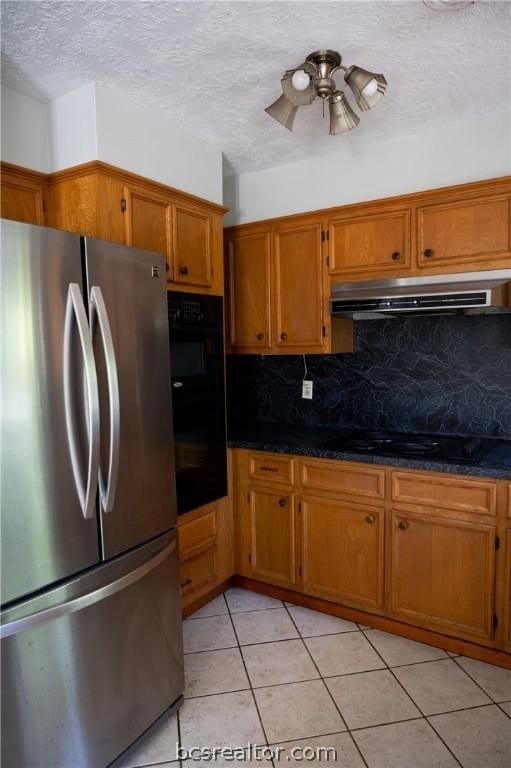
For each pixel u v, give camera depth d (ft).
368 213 8.10
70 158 6.55
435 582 7.17
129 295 5.41
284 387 10.43
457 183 7.81
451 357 8.56
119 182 6.56
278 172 9.45
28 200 6.51
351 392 9.62
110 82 6.26
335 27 5.20
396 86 6.54
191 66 5.94
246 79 6.26
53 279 4.50
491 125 7.48
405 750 5.48
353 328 9.49
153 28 5.17
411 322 8.90
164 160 7.35
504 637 6.72
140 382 5.59
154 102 6.82
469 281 7.30
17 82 6.19
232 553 9.18
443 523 7.00
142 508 5.64
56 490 4.55
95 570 4.99
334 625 7.97
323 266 8.59
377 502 7.52
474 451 7.38
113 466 5.08
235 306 9.70
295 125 7.64
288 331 9.08
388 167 8.35
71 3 4.72
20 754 4.34
